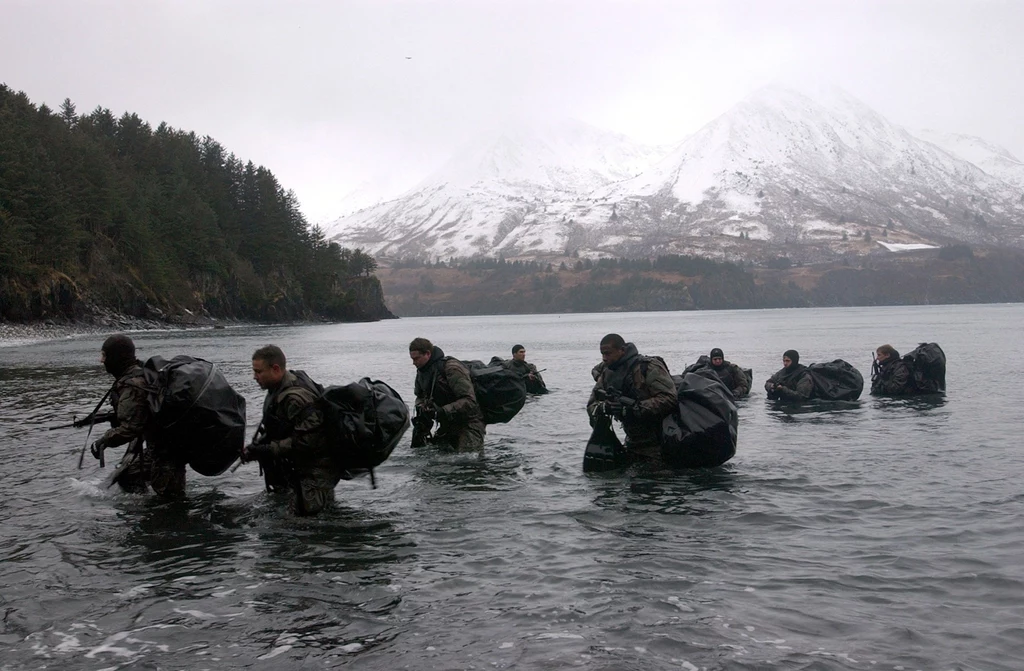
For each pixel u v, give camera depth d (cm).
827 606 559
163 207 11444
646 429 1070
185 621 553
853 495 894
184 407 895
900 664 467
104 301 9500
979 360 3291
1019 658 472
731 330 8862
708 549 698
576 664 473
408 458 1165
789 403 1841
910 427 1431
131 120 13225
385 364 3700
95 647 512
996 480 962
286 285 14675
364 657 491
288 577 641
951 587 591
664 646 496
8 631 538
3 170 8238
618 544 718
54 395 2131
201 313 11625
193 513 855
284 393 837
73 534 775
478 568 658
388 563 675
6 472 1078
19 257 7800
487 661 481
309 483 844
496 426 1530
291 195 16088
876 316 16525
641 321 16050
